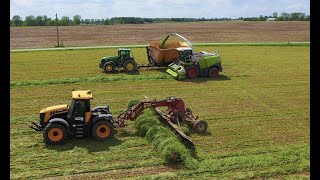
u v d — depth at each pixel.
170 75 24.31
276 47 42.25
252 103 18.12
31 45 46.06
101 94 19.69
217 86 21.70
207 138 13.34
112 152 11.98
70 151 12.02
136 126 13.88
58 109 13.00
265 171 10.73
